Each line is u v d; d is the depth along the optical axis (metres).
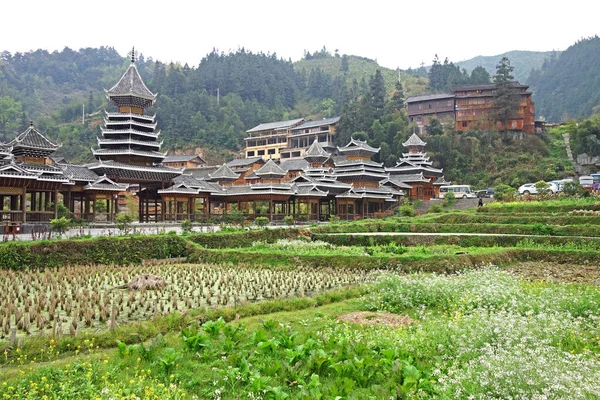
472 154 118.50
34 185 46.66
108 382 13.02
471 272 27.05
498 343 13.57
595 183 69.88
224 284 27.97
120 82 68.81
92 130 149.88
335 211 82.44
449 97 131.50
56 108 198.75
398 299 21.70
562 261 34.16
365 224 53.72
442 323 16.83
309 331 17.75
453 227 49.66
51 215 48.69
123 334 17.56
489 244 41.47
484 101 128.12
